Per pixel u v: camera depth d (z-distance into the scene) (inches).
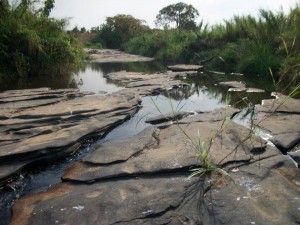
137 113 224.1
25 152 141.4
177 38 852.6
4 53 373.4
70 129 174.9
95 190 117.3
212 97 280.2
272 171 127.6
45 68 408.2
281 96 268.5
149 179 122.5
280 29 463.5
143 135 169.3
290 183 119.1
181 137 161.9
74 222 99.4
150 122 201.6
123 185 119.3
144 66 604.4
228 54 536.4
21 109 218.8
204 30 716.0
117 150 148.8
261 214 99.8
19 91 282.2
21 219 103.1
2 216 107.7
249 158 136.2
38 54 396.8
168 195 110.3
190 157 135.0
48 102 239.3
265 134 168.9
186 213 101.0
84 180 124.7
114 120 194.4
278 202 106.2
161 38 933.8
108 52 1132.5
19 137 162.6
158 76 409.4
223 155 137.8
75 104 232.5
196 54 650.8
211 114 207.0
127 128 191.6
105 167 133.5
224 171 119.7
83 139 167.9
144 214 101.2
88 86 338.3
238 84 337.4
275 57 420.5
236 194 110.3
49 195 117.4
